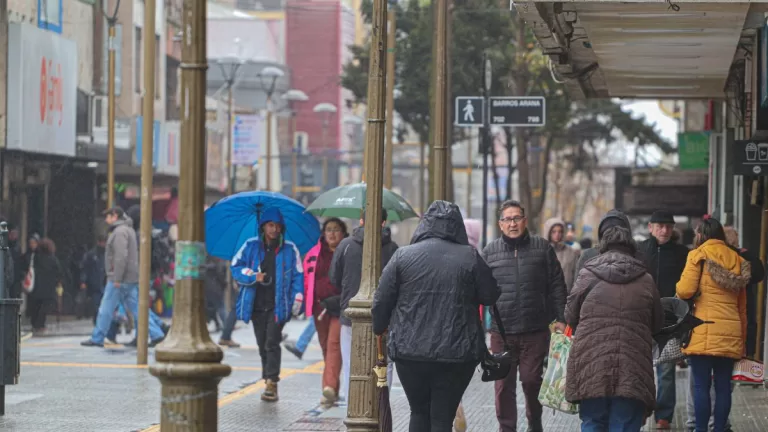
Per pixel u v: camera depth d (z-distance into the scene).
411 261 22.66
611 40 36.00
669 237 32.78
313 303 36.97
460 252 22.81
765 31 35.00
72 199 82.12
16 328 31.81
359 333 25.42
